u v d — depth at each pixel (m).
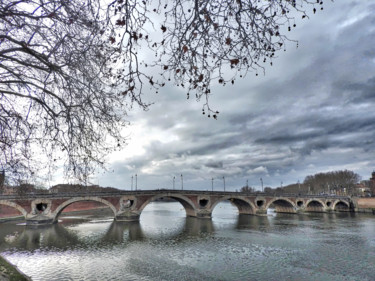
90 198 69.62
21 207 61.41
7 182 12.34
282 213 112.00
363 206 117.75
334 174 184.88
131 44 6.18
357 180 179.25
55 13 9.34
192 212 90.81
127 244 45.25
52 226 63.25
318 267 32.59
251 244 45.38
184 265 33.44
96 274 29.98
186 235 53.88
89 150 11.92
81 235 52.91
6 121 11.60
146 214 107.31
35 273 30.11
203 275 29.83
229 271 31.19
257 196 99.94
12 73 11.24
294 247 43.03
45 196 64.44
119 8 6.05
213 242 47.06
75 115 11.58
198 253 39.34
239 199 97.31
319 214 107.00
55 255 37.88
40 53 10.26
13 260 35.12
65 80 11.45
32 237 50.22
